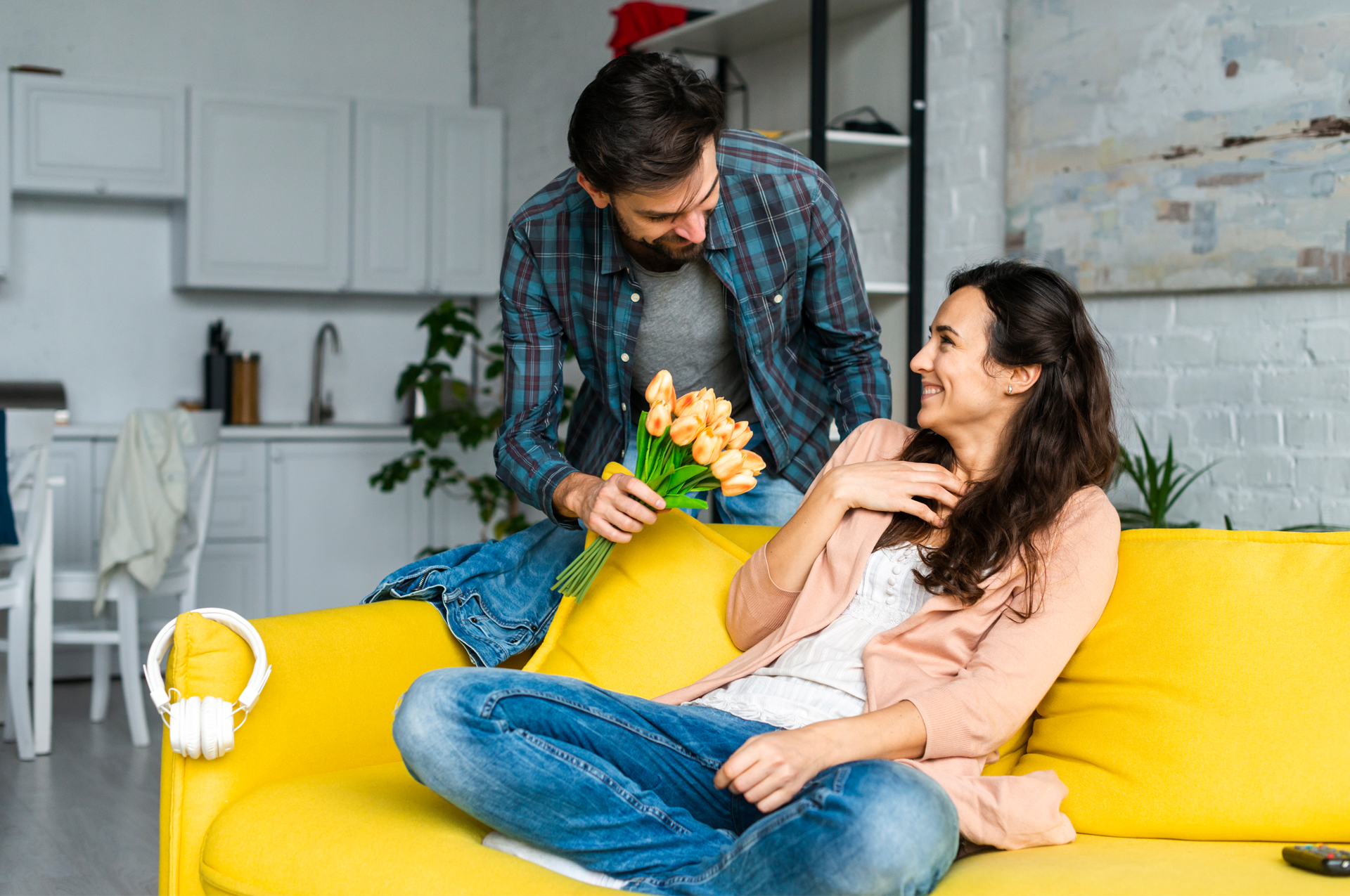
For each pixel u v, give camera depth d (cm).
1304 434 248
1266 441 255
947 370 158
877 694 145
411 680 177
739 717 152
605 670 174
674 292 191
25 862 259
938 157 331
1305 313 248
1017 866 126
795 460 206
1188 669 145
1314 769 137
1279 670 142
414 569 188
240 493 485
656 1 411
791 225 187
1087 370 157
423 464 516
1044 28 296
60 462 446
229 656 154
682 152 148
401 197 525
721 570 181
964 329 158
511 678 139
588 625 178
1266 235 249
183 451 403
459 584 186
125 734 378
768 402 200
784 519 208
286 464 493
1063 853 133
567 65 484
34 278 497
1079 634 146
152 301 516
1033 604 145
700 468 157
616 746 140
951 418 160
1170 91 268
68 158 467
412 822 141
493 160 541
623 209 157
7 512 332
